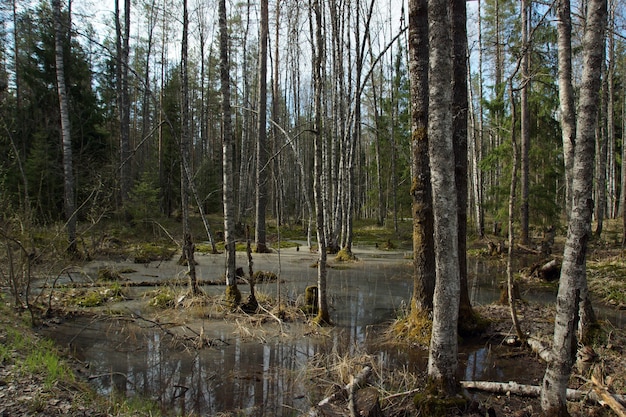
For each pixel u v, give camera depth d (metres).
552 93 17.12
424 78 6.87
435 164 4.21
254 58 26.94
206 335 6.94
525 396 4.80
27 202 8.05
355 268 14.22
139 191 18.70
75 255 12.91
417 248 7.18
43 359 5.02
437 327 4.27
